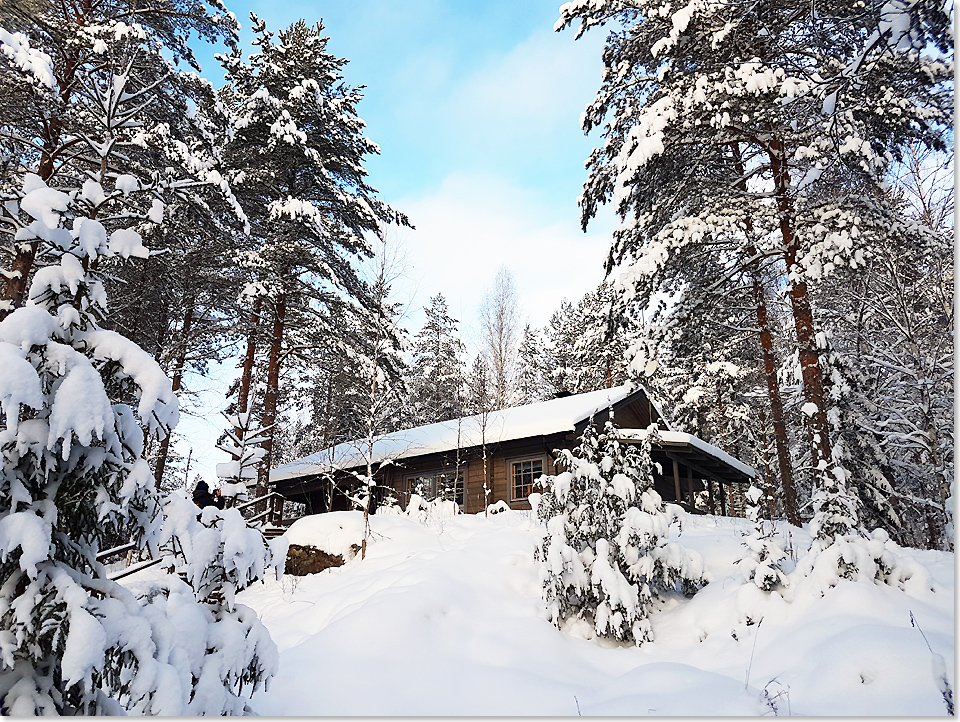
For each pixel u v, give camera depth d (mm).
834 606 6496
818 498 7941
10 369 3021
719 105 11242
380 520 13148
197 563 4125
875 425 16328
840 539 7234
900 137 11281
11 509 3189
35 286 3613
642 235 13203
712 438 28703
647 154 11195
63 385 3279
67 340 3656
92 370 3445
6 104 9969
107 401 3430
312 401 27953
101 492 3365
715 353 22422
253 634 4352
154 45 12195
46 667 3143
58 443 3346
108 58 10570
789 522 15477
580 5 13438
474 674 6266
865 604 6312
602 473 8891
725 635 7082
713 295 15305
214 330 17828
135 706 3160
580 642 7570
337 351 20266
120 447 3547
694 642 7230
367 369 19312
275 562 4883
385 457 19000
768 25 11430
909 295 13898
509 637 7168
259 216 19016
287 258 17938
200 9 14125
